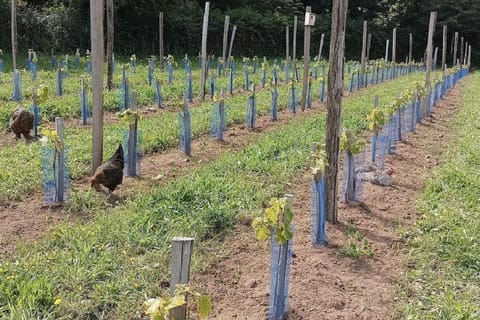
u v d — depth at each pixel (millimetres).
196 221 6574
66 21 33000
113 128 11695
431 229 6844
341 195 8203
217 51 40125
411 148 11852
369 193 8352
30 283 4922
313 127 12859
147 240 6039
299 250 6203
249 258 5988
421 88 15047
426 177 9391
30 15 31391
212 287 5344
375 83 27812
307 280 5465
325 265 5836
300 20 45688
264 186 8281
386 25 51844
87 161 9023
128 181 8352
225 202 7242
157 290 5121
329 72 6590
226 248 6203
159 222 6551
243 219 6941
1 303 4715
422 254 6141
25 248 5875
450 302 5055
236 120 13688
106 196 7508
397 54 52188
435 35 51688
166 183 8266
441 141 12852
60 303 4758
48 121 12656
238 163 9227
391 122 11102
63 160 7242
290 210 4512
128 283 5176
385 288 5410
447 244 6379
